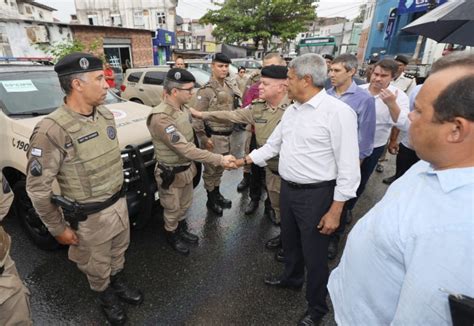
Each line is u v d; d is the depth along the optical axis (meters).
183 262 2.43
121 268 1.97
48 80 2.97
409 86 4.26
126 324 1.85
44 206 1.44
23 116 2.52
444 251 0.58
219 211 3.17
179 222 2.62
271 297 2.10
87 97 1.45
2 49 8.92
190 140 2.33
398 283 0.70
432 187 0.66
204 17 20.81
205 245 2.66
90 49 9.18
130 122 2.62
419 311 0.62
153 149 2.48
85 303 2.00
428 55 7.64
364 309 0.81
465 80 0.58
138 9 20.56
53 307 1.96
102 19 21.09
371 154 2.74
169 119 2.07
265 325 1.88
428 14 2.29
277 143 1.97
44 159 1.38
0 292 1.21
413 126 0.69
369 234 0.77
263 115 2.39
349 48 25.84
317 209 1.62
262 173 3.21
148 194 2.23
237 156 5.14
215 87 3.13
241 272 2.33
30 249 2.51
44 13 25.86
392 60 2.72
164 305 2.00
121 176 1.76
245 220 3.10
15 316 1.31
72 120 1.45
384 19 13.69
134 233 2.80
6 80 2.67
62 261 2.38
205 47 32.50
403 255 0.66
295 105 1.64
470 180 0.61
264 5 18.98
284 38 19.97
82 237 1.63
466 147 0.62
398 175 3.35
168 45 17.11
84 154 1.50
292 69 1.51
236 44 21.06
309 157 1.56
